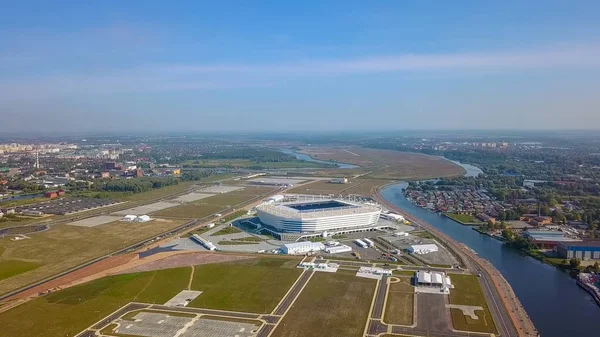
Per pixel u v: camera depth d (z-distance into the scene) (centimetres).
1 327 17925
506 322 18400
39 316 18938
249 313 19212
